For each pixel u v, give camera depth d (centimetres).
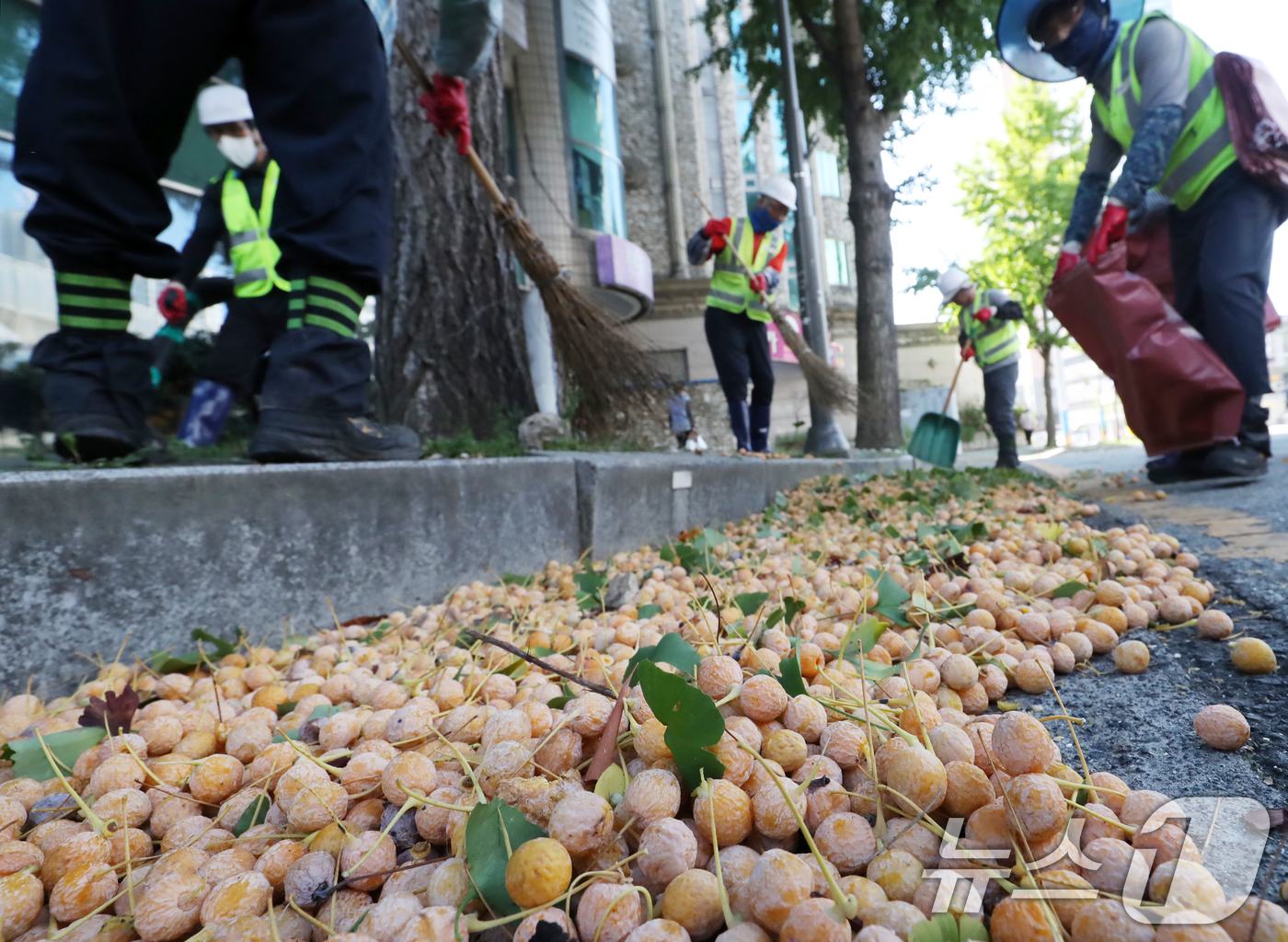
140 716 140
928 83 1197
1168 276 404
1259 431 371
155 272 230
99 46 201
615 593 222
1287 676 122
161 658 171
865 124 1098
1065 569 191
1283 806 83
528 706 109
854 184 1102
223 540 190
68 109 202
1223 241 353
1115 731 111
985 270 2023
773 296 649
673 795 82
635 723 97
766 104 1365
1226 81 335
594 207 1033
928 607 162
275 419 228
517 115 913
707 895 69
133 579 172
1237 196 347
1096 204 405
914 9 1085
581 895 73
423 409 456
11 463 217
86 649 163
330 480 217
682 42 1964
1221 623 144
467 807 85
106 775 110
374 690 139
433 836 89
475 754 107
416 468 244
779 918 65
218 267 665
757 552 275
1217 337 361
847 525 347
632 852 80
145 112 218
